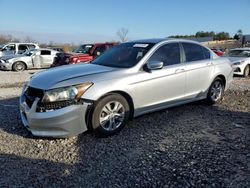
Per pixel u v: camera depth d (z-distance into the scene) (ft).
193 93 21.33
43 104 15.17
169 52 20.01
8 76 50.70
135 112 17.79
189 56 21.29
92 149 14.99
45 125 15.12
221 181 11.73
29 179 12.10
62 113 14.93
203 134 17.07
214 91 23.52
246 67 46.93
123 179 12.04
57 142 15.85
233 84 37.47
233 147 15.06
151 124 18.86
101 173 12.57
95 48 51.55
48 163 13.51
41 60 67.31
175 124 18.89
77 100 15.29
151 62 18.06
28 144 15.64
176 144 15.57
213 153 14.34
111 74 16.83
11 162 13.58
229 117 20.48
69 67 18.47
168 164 13.25
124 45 21.13
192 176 12.15
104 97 16.12
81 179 12.09
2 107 23.75
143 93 17.87
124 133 17.26
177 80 19.75
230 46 223.30
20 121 19.49
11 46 78.38
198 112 21.70
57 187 11.51
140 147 15.23
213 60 23.12
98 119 15.98
